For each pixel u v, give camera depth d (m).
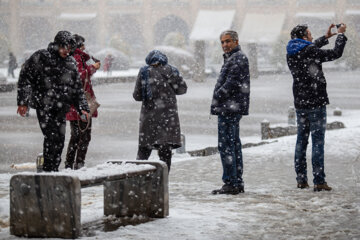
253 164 11.03
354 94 37.69
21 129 19.98
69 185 5.56
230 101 8.13
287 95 36.88
